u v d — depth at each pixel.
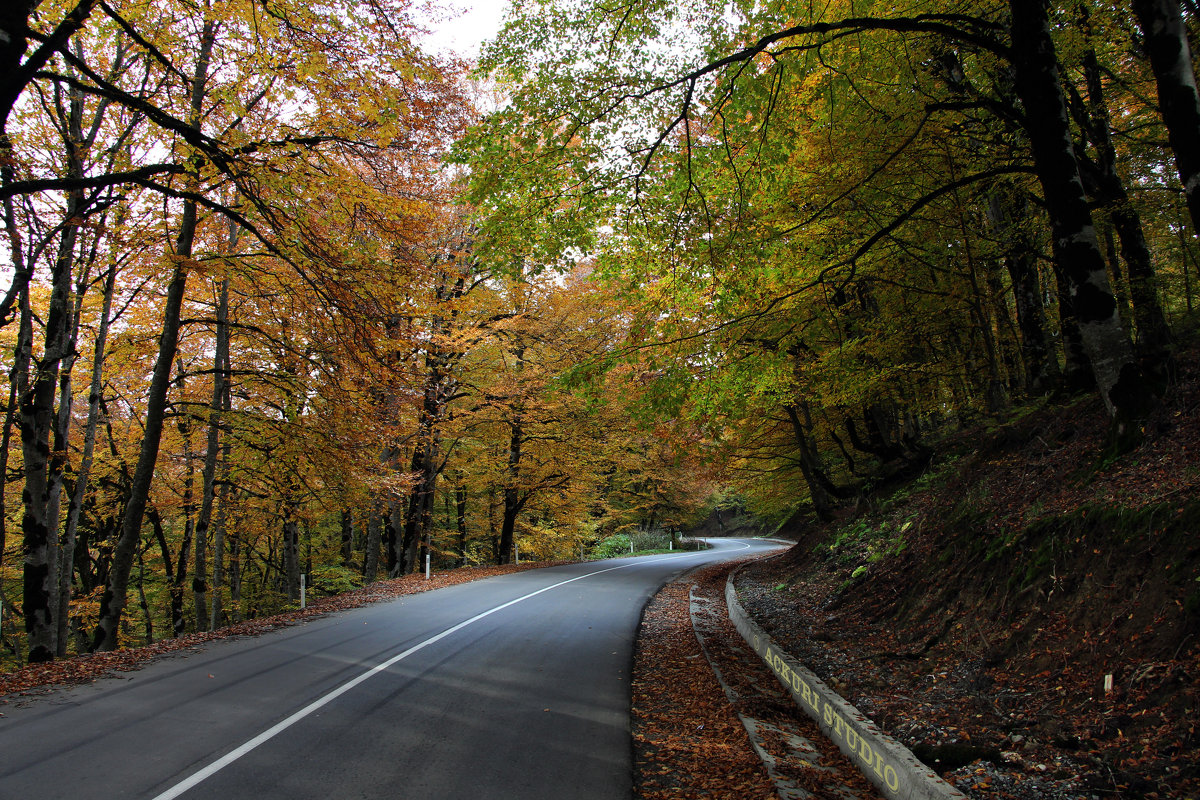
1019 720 4.49
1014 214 10.99
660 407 9.51
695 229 8.16
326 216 9.66
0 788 3.87
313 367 11.48
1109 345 6.73
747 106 8.02
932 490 11.30
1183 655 3.92
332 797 3.83
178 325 11.06
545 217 8.52
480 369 20.42
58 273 10.59
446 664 7.43
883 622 8.06
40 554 10.04
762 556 29.03
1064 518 6.04
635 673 7.42
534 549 27.23
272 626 10.12
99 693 6.10
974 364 13.91
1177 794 3.21
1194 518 4.54
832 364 11.73
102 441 17.62
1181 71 4.90
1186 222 10.67
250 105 9.39
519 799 3.89
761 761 4.59
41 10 7.47
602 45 7.93
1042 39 6.45
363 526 30.25
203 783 3.99
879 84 9.07
